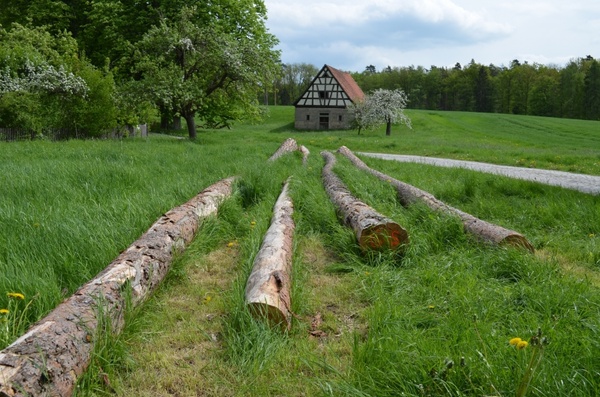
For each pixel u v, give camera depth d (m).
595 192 10.74
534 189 9.80
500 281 4.53
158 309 3.89
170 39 23.22
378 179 10.77
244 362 3.06
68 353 2.68
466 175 11.95
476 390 2.49
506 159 19.64
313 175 11.13
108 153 12.98
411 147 26.28
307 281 4.66
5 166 9.16
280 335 3.45
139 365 3.10
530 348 2.80
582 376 2.54
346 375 2.85
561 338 3.04
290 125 59.19
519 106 101.94
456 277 4.47
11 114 20.48
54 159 11.36
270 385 2.87
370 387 2.65
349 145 27.34
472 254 5.24
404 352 2.89
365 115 45.78
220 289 4.39
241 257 5.17
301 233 6.22
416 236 5.65
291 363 3.11
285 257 4.59
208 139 27.02
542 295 3.86
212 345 3.38
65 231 4.71
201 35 23.98
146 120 27.25
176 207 5.97
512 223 7.20
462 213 6.53
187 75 25.12
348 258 5.32
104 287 3.42
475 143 32.88
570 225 6.79
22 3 33.44
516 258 4.75
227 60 23.83
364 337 3.50
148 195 6.94
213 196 7.01
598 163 17.84
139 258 4.05
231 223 6.62
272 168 11.21
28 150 13.82
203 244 5.51
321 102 55.62
